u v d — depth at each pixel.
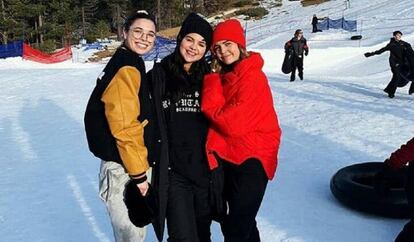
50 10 47.06
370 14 37.16
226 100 3.15
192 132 3.21
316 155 6.74
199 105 3.21
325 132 8.07
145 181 2.90
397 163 3.76
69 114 10.73
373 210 4.58
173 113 3.21
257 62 3.16
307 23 39.31
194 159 3.22
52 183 6.01
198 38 3.11
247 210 3.28
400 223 4.51
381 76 17.31
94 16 52.56
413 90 12.04
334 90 13.29
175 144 3.21
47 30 46.19
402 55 11.43
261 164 3.22
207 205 3.37
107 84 2.80
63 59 27.45
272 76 18.00
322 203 5.04
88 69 20.84
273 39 31.75
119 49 2.90
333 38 28.66
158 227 3.18
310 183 5.65
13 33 45.38
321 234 4.34
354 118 9.09
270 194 5.33
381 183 4.58
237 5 55.75
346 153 6.75
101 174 3.01
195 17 3.13
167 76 3.20
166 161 3.12
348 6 43.62
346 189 4.78
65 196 5.53
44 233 4.56
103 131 2.86
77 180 6.09
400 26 30.06
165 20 52.50
